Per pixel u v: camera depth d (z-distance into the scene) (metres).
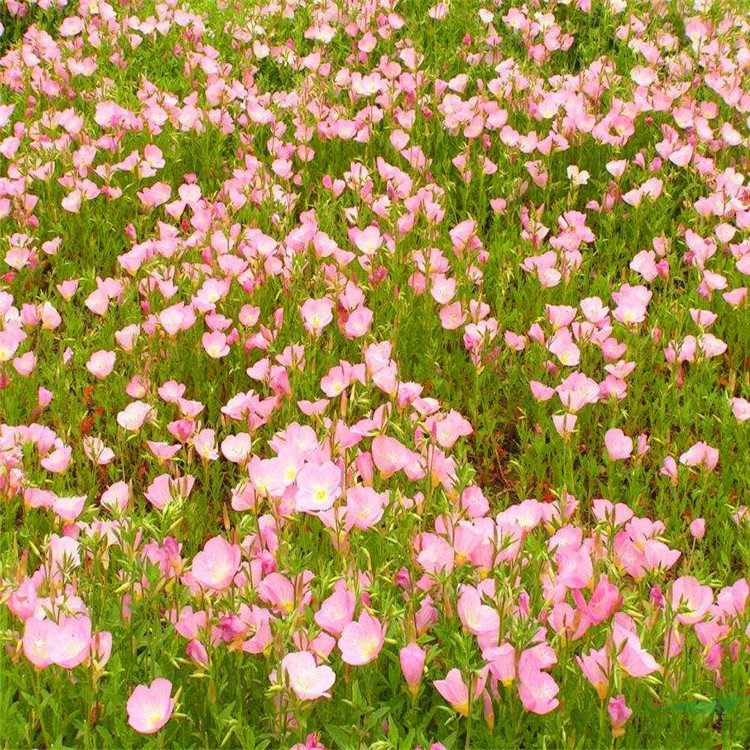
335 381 3.66
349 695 2.50
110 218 5.53
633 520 2.90
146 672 2.65
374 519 2.76
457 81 6.67
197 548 3.41
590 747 2.52
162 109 6.24
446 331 4.55
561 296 4.81
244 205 5.39
